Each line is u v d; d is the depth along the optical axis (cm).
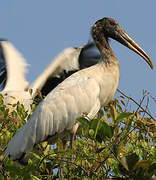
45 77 1341
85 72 1177
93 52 1382
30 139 1072
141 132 983
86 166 907
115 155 871
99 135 888
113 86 1167
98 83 1154
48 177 898
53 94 1133
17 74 1455
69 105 1120
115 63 1180
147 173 816
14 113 1036
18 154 1052
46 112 1103
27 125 1084
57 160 905
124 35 1220
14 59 1480
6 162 845
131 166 816
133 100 1055
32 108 1137
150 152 899
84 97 1130
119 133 950
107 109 1175
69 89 1135
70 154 895
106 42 1215
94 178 866
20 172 802
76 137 1145
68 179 926
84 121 878
